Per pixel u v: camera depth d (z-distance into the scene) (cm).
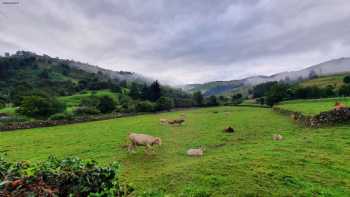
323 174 1005
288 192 843
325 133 1997
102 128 3331
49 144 2205
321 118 2498
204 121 3584
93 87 10762
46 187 373
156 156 1559
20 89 8438
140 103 6725
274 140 1884
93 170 421
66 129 3462
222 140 2038
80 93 9662
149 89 9556
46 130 3456
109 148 1884
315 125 2462
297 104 5234
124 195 432
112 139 2289
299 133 2186
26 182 369
